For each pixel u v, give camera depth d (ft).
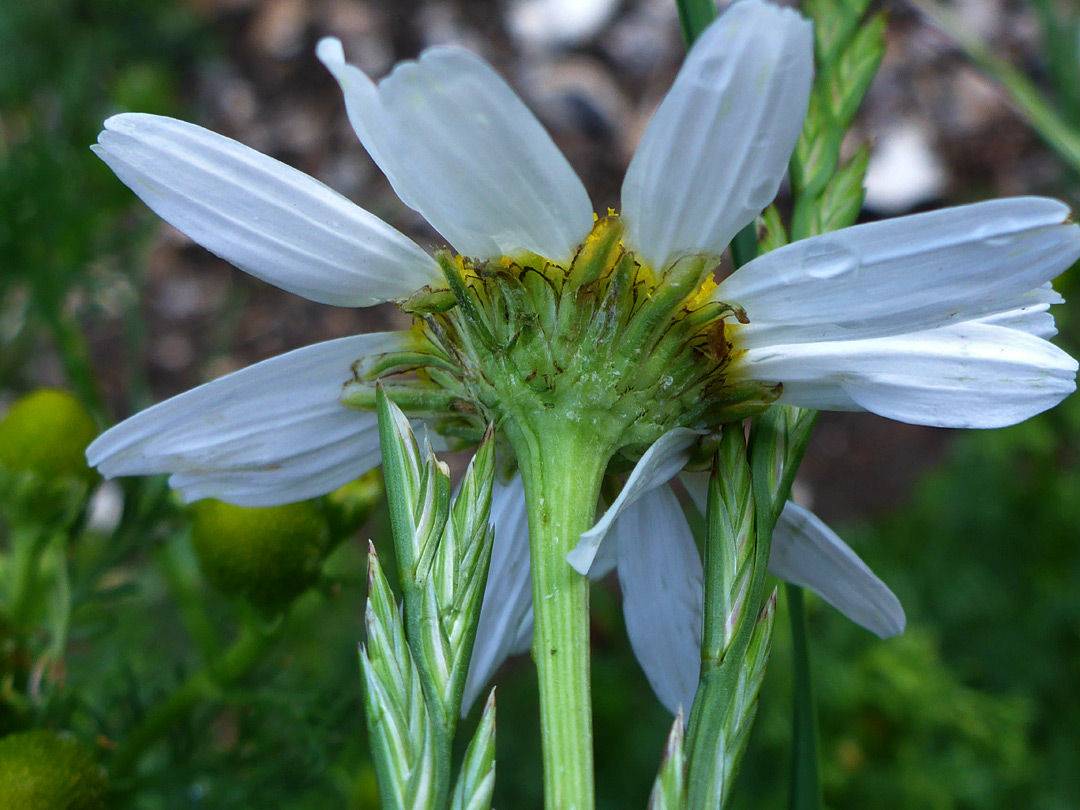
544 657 0.29
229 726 0.62
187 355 1.02
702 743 0.28
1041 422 0.77
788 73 0.28
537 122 0.29
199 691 0.44
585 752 0.29
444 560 0.29
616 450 0.31
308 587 0.42
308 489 0.33
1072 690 0.72
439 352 0.33
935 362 0.31
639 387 0.31
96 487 0.44
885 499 0.93
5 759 0.38
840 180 0.33
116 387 0.99
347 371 0.33
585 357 0.31
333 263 0.31
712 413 0.31
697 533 0.73
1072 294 0.78
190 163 0.31
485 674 0.35
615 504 0.29
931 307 0.29
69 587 0.44
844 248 0.29
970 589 0.75
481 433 0.32
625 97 1.20
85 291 0.59
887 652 0.65
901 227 0.29
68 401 0.44
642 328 0.31
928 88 1.14
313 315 1.05
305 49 1.24
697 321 0.31
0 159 0.62
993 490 0.78
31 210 0.57
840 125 0.34
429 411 0.32
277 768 0.46
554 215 0.30
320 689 0.45
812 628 0.67
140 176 0.31
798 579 0.33
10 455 0.43
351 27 1.25
